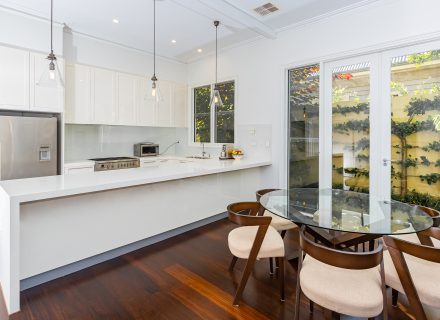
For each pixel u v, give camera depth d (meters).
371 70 3.44
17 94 3.51
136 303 1.99
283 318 1.85
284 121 4.27
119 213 2.65
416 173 3.18
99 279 2.31
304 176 4.18
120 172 2.89
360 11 3.41
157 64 5.45
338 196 2.69
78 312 1.88
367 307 1.35
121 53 4.88
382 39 3.25
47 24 3.74
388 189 3.36
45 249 2.16
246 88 4.77
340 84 3.72
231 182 4.00
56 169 3.82
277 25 4.04
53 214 2.19
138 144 5.32
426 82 3.07
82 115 4.29
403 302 2.05
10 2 3.33
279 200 2.51
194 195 3.43
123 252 2.80
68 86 4.12
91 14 3.63
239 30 4.16
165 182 3.07
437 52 2.98
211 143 5.52
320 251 1.43
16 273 1.84
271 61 4.38
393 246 1.54
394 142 3.31
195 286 2.22
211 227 3.66
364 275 1.62
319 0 3.30
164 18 3.74
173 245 3.05
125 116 4.87
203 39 4.55
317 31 3.82
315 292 1.47
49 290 2.12
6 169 3.38
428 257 1.41
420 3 2.97
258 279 2.35
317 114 3.98
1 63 3.38
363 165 3.56
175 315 1.87
